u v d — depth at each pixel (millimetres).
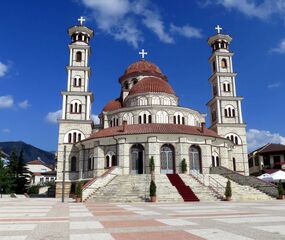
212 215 19422
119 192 41281
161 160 55031
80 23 79188
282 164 80000
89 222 16516
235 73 78438
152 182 37562
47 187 97125
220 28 84188
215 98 75750
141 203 34781
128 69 83000
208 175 50031
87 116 70188
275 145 86812
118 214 21109
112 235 12312
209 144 57781
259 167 85375
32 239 11523
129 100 69562
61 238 11703
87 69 73625
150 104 65500
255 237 11484
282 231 12789
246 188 44406
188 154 55719
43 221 17141
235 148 72188
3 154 101250
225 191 38594
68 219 18109
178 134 55719
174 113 64125
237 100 76062
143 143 55469
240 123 74000
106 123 68750
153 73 79750
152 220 17141
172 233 12641
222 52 80312
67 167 66000
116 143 56562
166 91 68250
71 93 70938
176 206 28609
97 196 40969
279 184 41281
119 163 54781
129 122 63875
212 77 80125
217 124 73062
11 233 12922
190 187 42469
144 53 85938
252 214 19797
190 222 15977
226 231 12898
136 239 11438
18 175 93938
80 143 62188
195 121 67062
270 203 31938
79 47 75562
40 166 148375
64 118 69438
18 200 47375
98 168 56500
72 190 64625
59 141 67500
